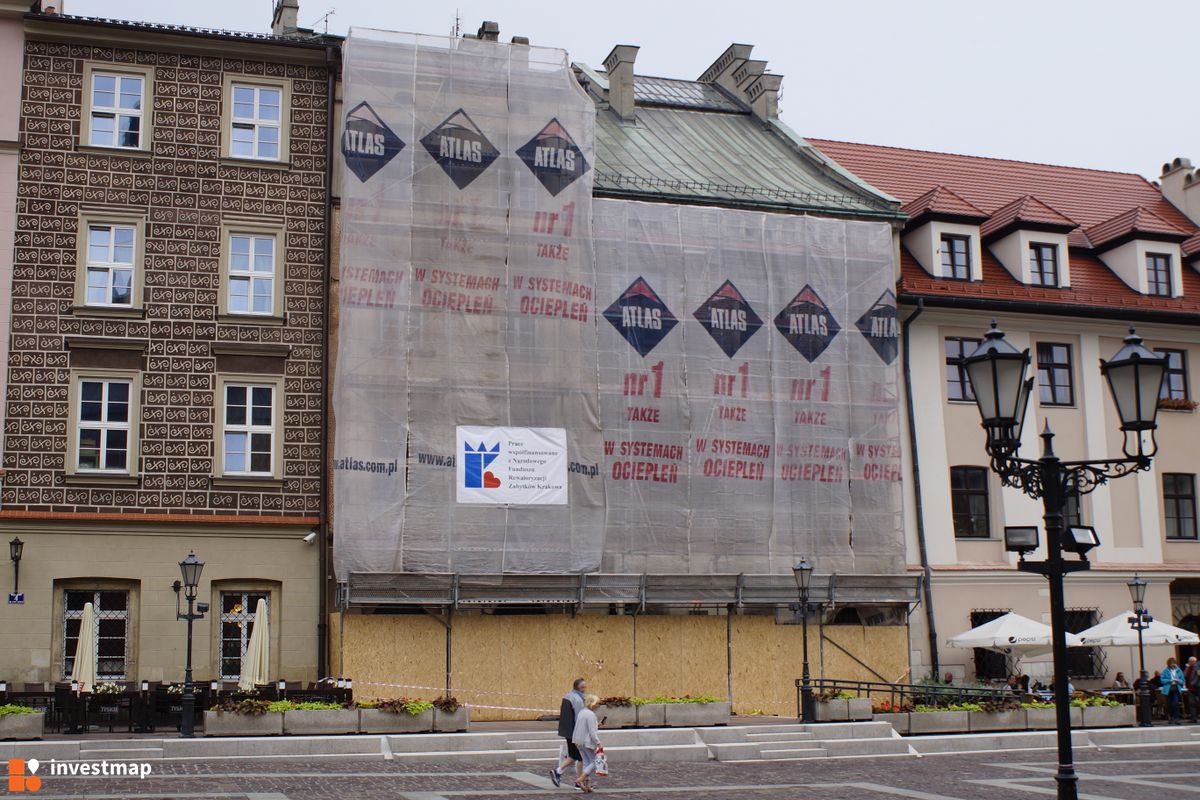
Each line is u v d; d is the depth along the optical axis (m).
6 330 29.02
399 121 30.91
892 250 35.19
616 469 31.47
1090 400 36.78
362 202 30.25
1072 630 35.47
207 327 30.11
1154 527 36.62
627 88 39.19
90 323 29.48
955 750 25.75
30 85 30.06
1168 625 32.97
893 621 33.50
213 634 29.08
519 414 30.67
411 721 24.95
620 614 31.20
